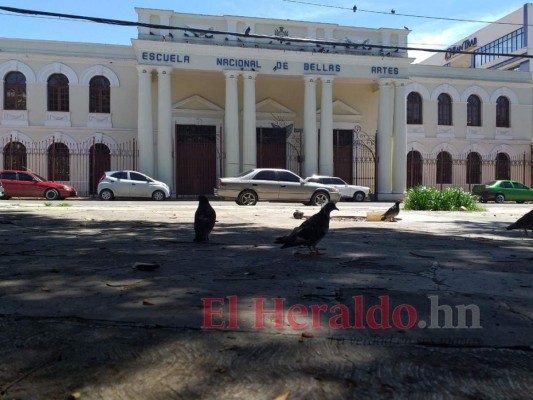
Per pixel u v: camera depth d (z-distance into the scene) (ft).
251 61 90.79
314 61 93.35
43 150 93.04
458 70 111.75
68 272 18.38
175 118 98.68
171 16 87.86
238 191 63.77
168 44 86.74
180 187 99.09
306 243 21.44
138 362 9.75
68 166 94.58
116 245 25.89
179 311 13.15
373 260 21.58
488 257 22.85
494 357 10.27
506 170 114.42
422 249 25.45
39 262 20.52
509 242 28.96
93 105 95.86
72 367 9.50
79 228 34.22
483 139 112.78
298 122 105.50
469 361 10.04
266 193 64.23
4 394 8.41
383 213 45.50
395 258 22.18
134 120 96.78
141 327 11.84
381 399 8.41
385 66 96.48
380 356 10.23
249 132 90.89
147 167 86.89
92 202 69.77
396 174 97.66
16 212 47.62
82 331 11.53
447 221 44.21
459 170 111.34
